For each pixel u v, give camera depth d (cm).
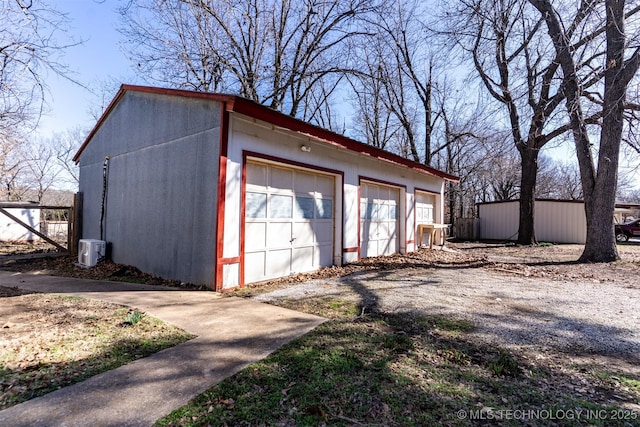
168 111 673
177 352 306
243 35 1563
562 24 816
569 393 245
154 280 652
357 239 910
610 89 875
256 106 567
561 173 3559
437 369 280
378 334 358
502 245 1579
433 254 1152
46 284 619
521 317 424
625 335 363
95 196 919
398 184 1117
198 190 593
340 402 228
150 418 206
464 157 2492
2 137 973
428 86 2023
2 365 275
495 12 881
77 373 264
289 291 567
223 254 559
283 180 701
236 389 242
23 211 1498
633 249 1354
